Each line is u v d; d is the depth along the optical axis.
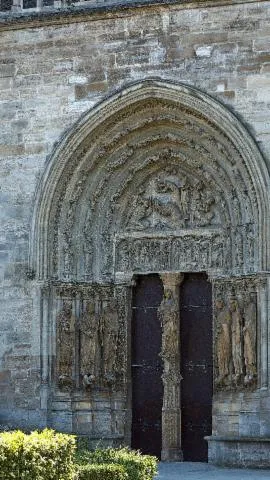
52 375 45.41
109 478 30.34
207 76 43.91
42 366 45.22
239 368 43.03
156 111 45.31
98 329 46.22
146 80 44.53
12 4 46.94
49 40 46.34
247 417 42.75
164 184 46.44
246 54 43.47
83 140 45.59
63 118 45.84
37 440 27.92
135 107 45.16
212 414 44.16
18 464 27.00
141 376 46.56
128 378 46.44
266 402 42.06
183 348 46.03
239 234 43.91
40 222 45.78
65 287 45.84
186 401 45.62
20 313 45.78
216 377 44.06
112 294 46.72
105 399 46.00
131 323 46.91
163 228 46.50
